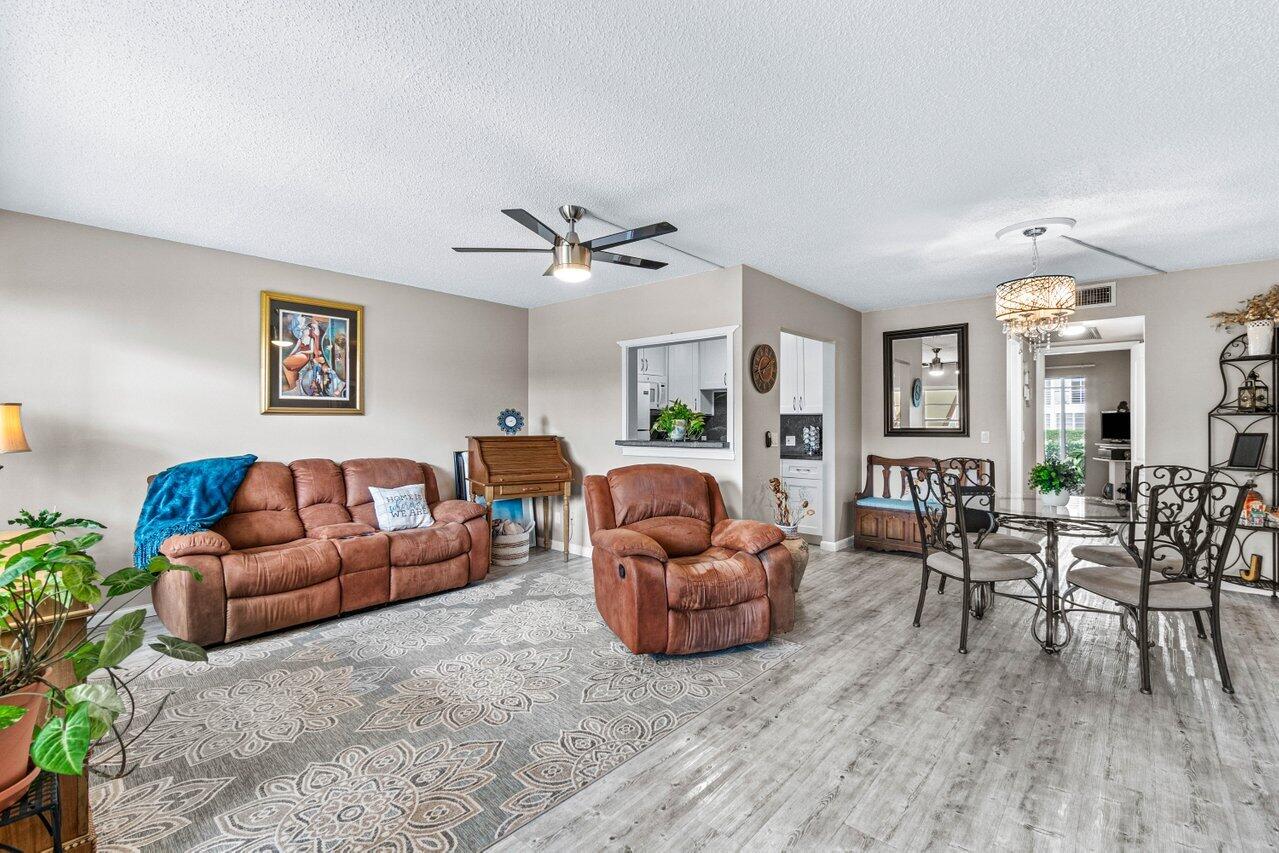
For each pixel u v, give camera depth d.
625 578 3.03
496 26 1.76
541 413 5.86
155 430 3.74
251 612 3.22
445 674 2.85
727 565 3.18
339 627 3.50
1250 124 2.31
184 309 3.85
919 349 5.65
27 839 1.32
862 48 1.87
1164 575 2.96
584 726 2.36
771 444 4.64
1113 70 1.97
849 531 5.73
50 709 1.23
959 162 2.66
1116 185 2.90
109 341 3.57
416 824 1.79
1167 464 4.48
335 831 1.76
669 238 3.73
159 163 2.69
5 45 1.82
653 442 4.83
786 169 2.74
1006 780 1.99
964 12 1.69
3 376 3.23
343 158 2.64
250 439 4.14
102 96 2.13
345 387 4.62
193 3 1.64
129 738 2.26
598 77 2.04
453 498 5.32
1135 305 4.61
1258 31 1.76
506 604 3.93
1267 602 3.86
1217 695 2.57
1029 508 3.41
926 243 3.81
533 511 5.71
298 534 3.93
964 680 2.75
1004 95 2.13
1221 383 4.30
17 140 2.46
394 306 4.93
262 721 2.40
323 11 1.69
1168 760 2.09
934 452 5.54
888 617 3.64
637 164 2.70
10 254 3.25
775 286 4.68
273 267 4.25
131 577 1.30
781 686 2.71
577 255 2.99
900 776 2.02
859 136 2.44
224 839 1.73
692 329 4.61
